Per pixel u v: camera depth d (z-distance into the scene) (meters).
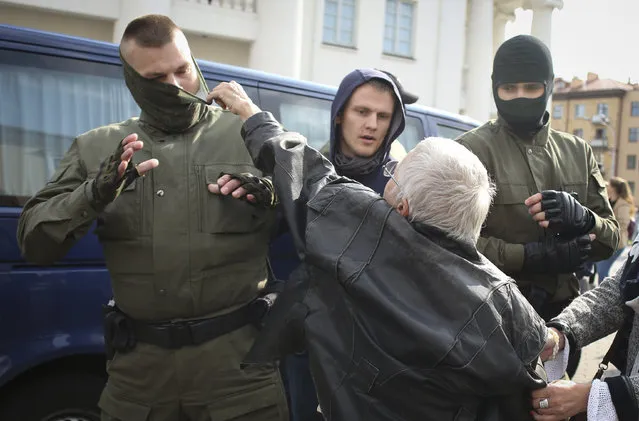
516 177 2.19
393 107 2.09
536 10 17.03
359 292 1.35
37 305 2.30
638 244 1.70
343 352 1.40
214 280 1.70
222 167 1.75
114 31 10.95
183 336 1.68
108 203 1.57
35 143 2.39
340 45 13.77
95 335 2.39
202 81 1.80
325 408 1.41
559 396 1.46
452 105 15.55
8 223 2.27
